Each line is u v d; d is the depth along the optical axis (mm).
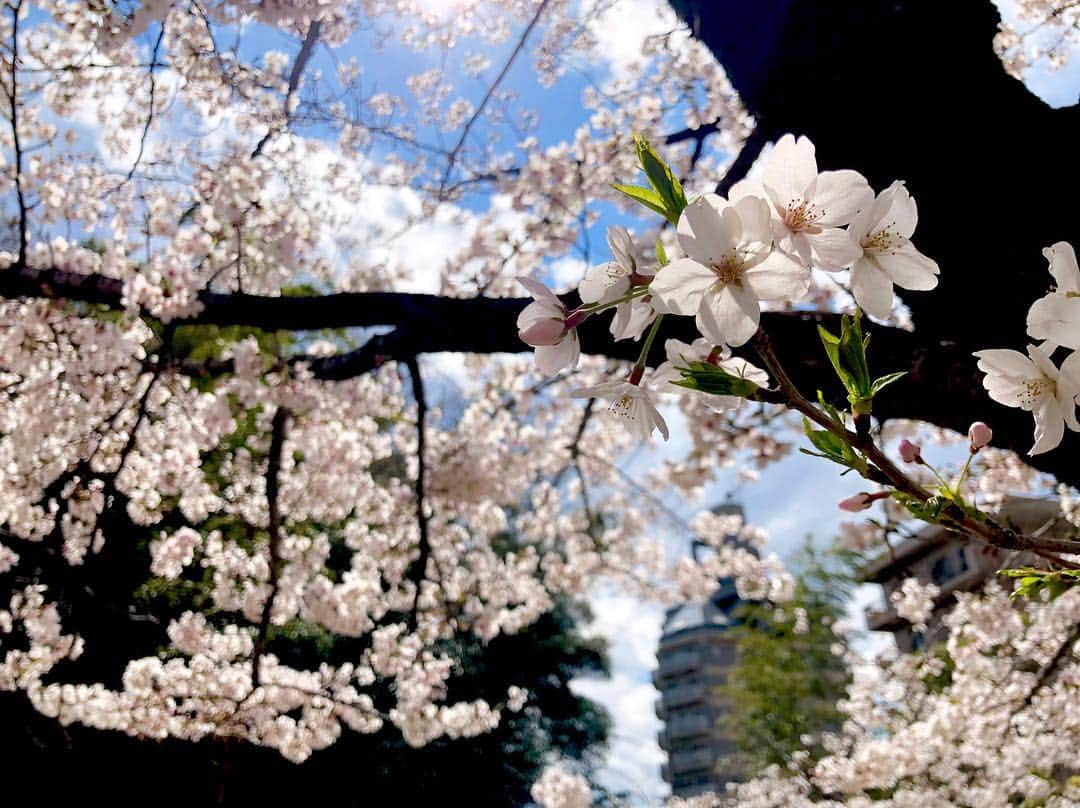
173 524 8250
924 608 6652
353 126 5465
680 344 893
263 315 3754
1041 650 5543
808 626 16359
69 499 5312
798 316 2441
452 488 6297
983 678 5676
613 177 5621
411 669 5941
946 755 6027
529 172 5637
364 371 4285
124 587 8211
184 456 5492
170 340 4289
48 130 5012
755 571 7562
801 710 16016
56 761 8242
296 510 6219
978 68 2027
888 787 7219
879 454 759
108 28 2920
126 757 8508
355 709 5734
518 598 7426
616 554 7512
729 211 783
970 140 1983
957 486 799
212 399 5395
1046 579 839
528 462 7066
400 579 6648
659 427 978
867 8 2080
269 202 5543
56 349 4805
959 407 2146
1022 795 6508
